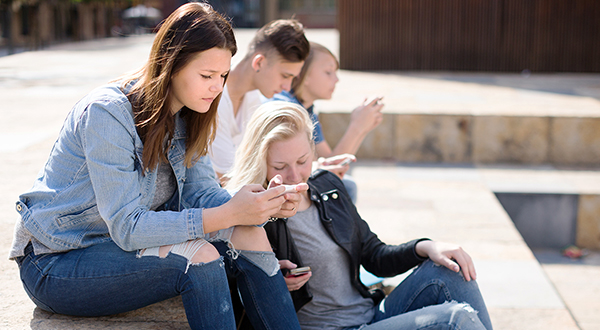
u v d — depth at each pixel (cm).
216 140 246
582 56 923
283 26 240
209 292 142
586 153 563
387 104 620
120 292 146
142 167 148
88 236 151
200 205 170
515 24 934
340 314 185
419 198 439
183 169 165
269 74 244
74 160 145
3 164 361
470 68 959
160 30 143
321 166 229
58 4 2059
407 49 970
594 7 907
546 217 476
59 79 842
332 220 188
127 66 1042
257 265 158
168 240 142
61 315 166
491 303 265
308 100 284
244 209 143
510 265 307
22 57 1288
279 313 158
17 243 153
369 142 585
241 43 1281
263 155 176
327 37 1855
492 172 536
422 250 186
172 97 149
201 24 140
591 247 476
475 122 570
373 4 962
